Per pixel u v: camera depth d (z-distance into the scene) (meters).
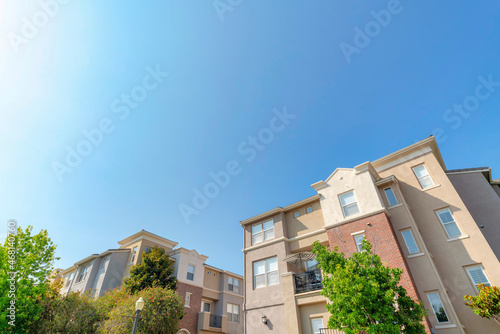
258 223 18.62
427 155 15.22
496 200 14.46
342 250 13.74
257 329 14.52
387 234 12.67
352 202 14.98
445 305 11.00
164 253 23.56
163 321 15.51
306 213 17.00
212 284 26.95
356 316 8.08
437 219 13.43
